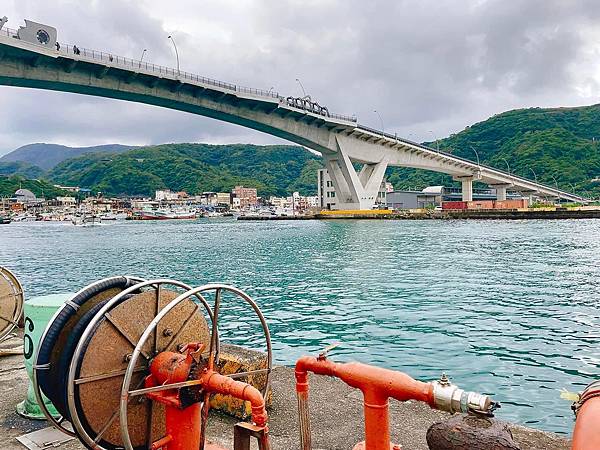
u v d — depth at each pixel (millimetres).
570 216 74375
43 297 4582
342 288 18266
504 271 22219
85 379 2859
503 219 78625
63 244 47938
